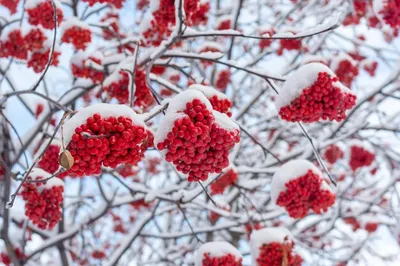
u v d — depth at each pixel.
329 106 2.86
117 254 5.59
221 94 2.88
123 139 1.84
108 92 3.70
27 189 3.35
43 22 4.06
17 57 4.21
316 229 8.04
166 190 5.61
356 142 5.88
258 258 3.69
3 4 4.42
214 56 3.37
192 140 1.90
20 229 5.85
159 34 4.08
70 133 1.84
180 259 7.48
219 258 3.60
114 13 6.47
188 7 3.32
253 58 6.41
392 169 6.67
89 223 5.79
